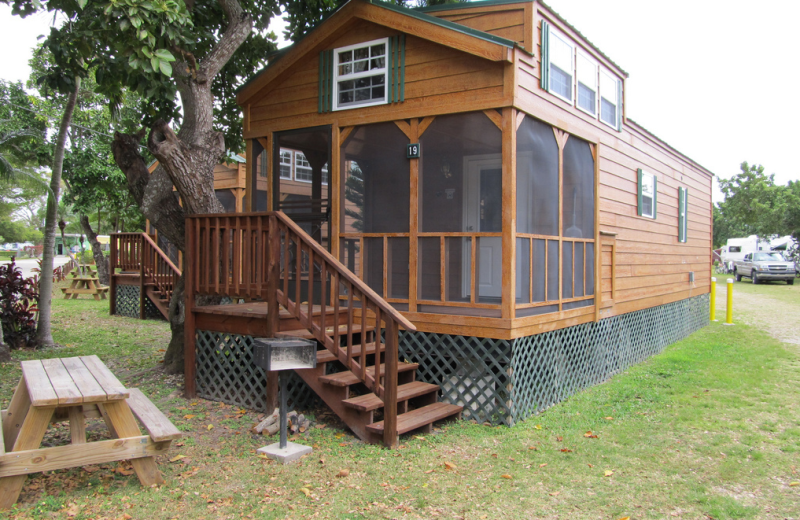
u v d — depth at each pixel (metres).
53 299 17.94
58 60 6.93
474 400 6.00
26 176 9.20
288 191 8.04
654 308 11.11
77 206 18.78
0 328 8.45
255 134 7.89
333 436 5.29
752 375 8.38
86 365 4.72
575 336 7.52
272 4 9.13
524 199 6.57
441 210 7.02
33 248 65.50
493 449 5.06
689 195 13.80
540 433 5.57
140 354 9.09
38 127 17.02
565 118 7.30
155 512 3.68
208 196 7.17
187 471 4.38
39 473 4.25
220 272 6.73
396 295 6.65
